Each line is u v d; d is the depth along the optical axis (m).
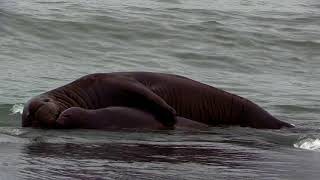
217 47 87.88
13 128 41.47
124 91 42.81
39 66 73.44
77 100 42.97
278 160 33.97
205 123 44.84
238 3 118.31
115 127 41.75
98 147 35.84
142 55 82.06
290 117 52.41
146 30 90.25
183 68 78.00
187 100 44.59
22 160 31.11
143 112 42.78
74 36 85.88
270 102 59.94
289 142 40.25
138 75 44.41
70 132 40.34
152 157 33.50
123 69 75.38
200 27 93.00
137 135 40.16
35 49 80.75
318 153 36.47
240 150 36.59
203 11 103.88
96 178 28.22
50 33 85.75
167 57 82.06
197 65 80.19
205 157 34.06
